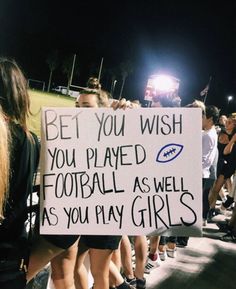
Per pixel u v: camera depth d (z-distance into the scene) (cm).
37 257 221
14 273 178
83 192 212
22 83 185
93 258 270
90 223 214
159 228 220
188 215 221
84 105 272
